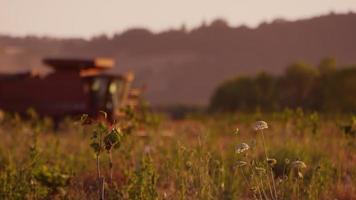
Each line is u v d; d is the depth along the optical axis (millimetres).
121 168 24094
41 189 20781
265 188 20203
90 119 17766
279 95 117125
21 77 70125
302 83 113562
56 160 26812
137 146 28328
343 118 52094
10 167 22000
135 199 18922
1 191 20547
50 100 68688
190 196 20062
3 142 34594
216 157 25062
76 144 32875
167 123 55594
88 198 21109
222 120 57844
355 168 24453
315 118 29828
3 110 70125
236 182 21000
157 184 22672
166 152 25938
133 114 26078
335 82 102438
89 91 67500
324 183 21062
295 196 19844
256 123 17359
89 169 25797
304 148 27422
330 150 28578
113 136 17531
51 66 69250
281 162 24484
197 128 42469
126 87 67375
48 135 39688
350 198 21766
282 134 32406
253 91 120125
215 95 127875
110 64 71688
